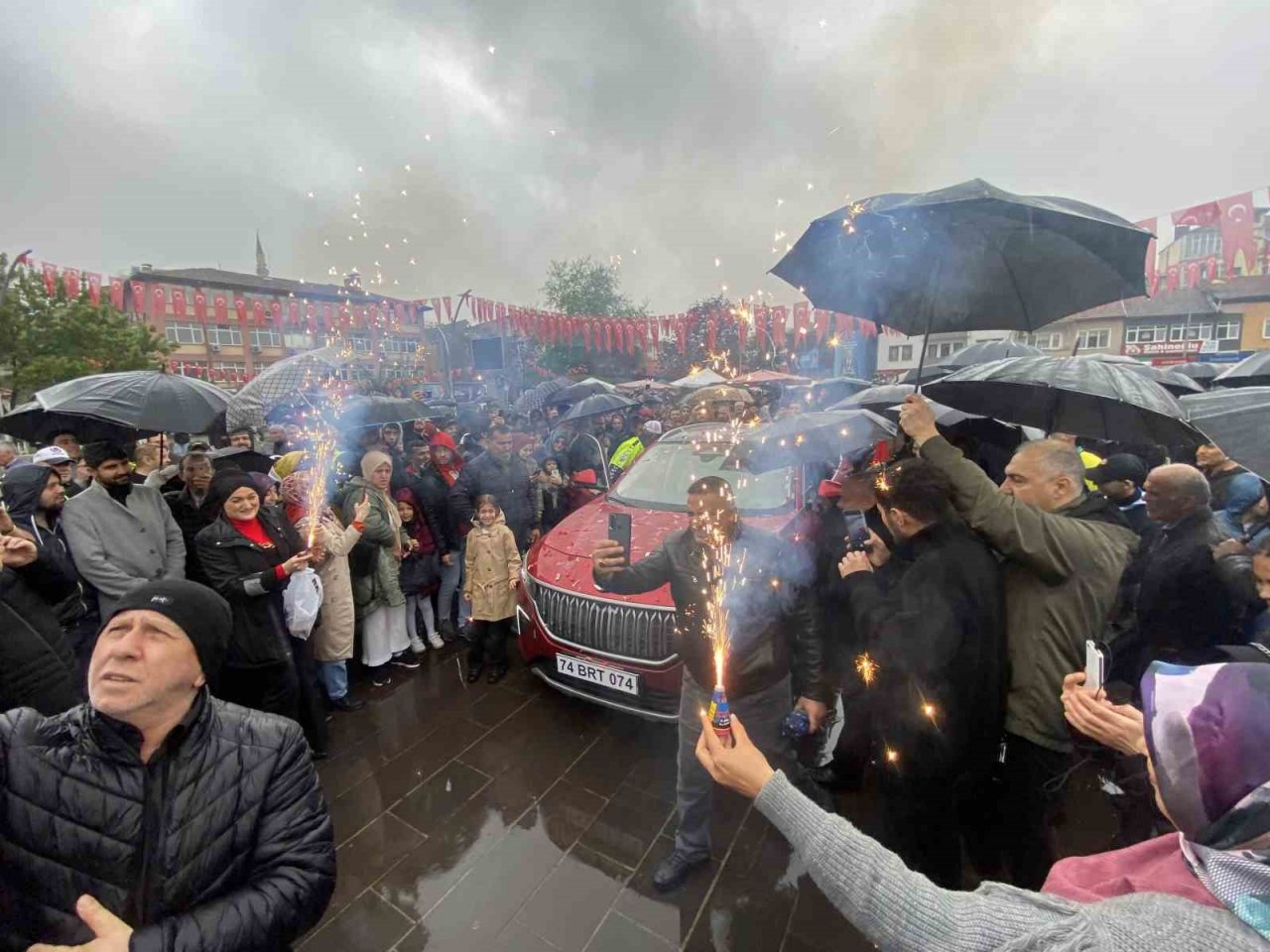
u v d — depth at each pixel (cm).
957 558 159
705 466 400
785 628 209
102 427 369
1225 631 211
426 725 330
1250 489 318
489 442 463
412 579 401
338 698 344
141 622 106
